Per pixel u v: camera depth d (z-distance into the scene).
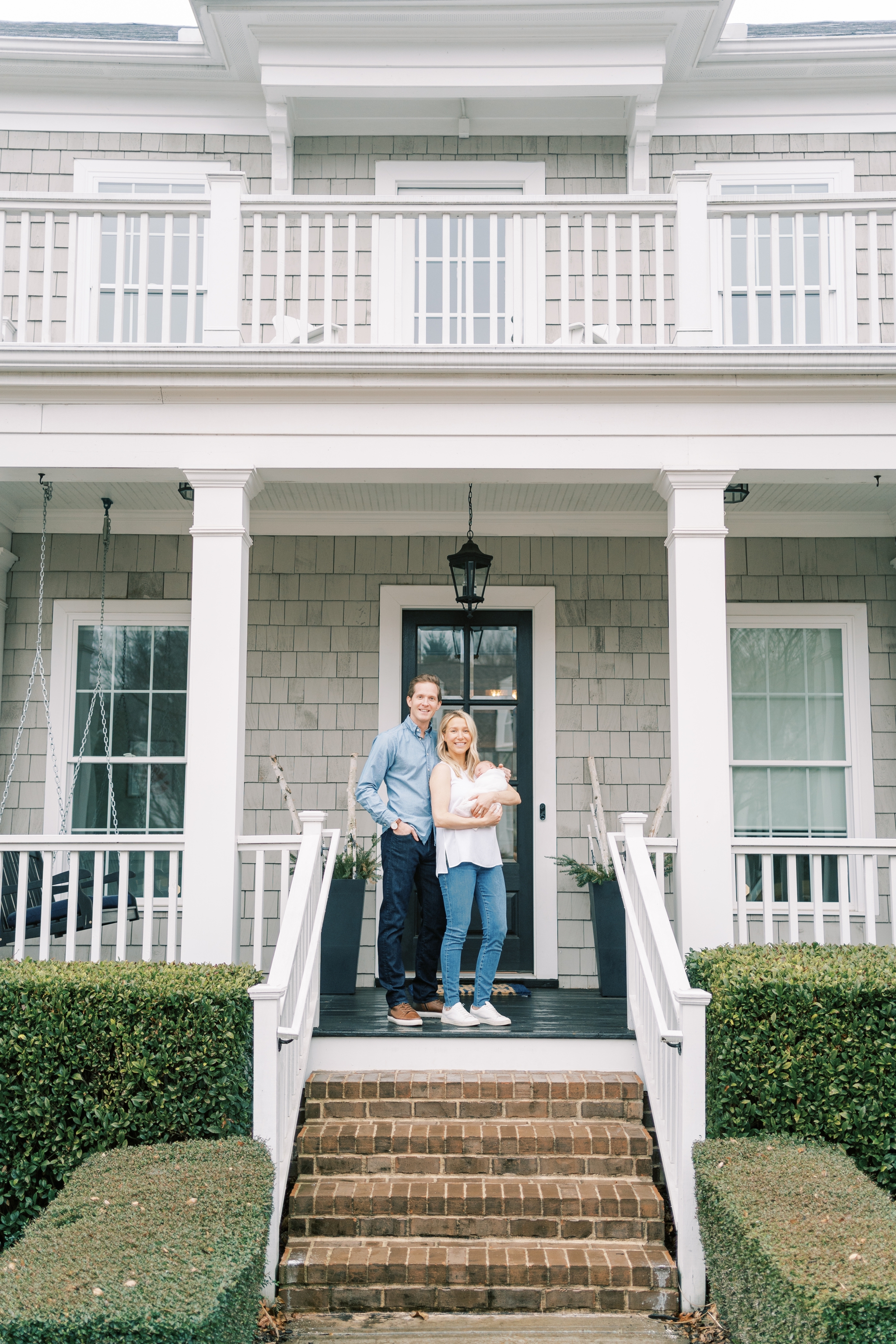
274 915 6.91
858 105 7.21
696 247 5.32
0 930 5.88
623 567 7.19
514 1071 4.79
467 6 6.59
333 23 6.70
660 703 7.09
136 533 7.16
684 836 5.02
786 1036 4.02
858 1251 2.90
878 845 5.09
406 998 5.03
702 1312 3.71
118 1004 3.98
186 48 6.96
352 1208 4.01
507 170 7.17
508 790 5.01
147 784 7.12
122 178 7.19
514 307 5.45
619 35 6.75
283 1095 4.04
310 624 7.12
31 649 7.06
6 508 6.87
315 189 7.18
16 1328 2.52
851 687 7.13
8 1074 3.97
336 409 5.23
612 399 5.23
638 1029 4.72
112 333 7.00
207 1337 2.58
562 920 6.90
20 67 7.02
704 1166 3.63
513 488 6.39
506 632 7.27
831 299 7.09
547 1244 3.96
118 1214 3.12
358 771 7.01
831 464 5.20
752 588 7.18
